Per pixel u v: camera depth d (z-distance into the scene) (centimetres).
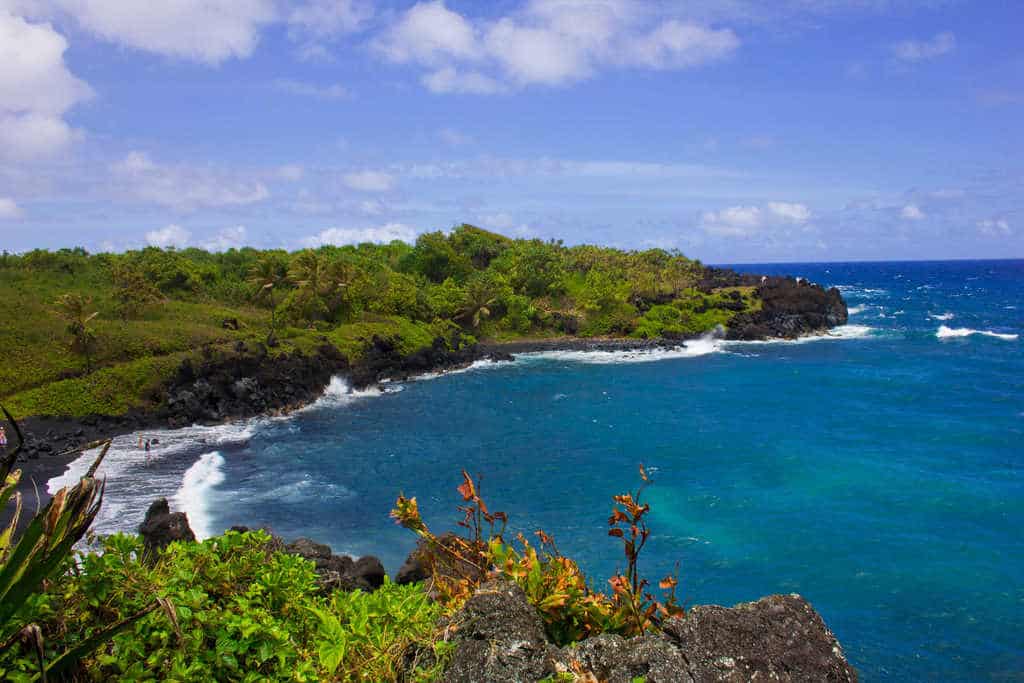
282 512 3017
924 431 4319
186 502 3114
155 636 421
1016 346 8244
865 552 2528
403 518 627
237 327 6444
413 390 6294
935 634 1966
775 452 3903
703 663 468
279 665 436
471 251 11588
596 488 3334
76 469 3588
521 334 9650
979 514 2894
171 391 4972
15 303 5678
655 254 12506
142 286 6322
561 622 536
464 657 467
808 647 484
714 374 6819
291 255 9169
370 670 449
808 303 10194
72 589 431
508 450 4116
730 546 2597
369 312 7906
